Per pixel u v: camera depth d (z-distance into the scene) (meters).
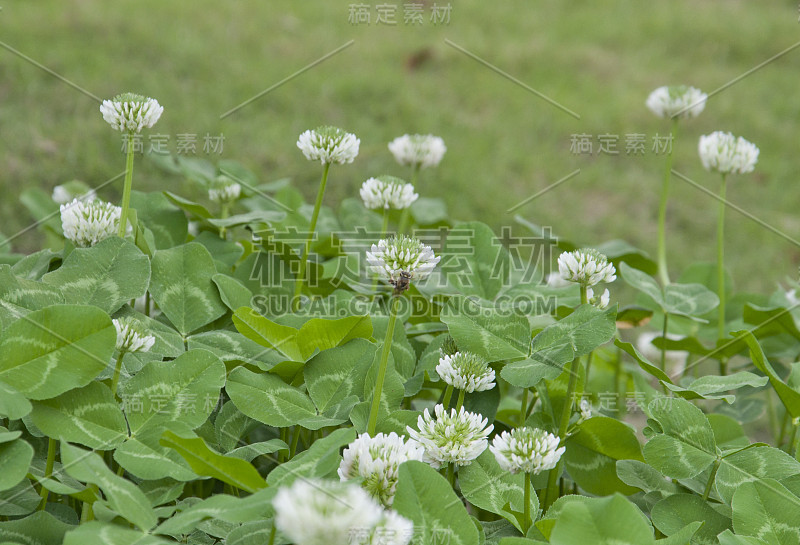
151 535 0.92
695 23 7.45
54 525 1.00
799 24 7.29
